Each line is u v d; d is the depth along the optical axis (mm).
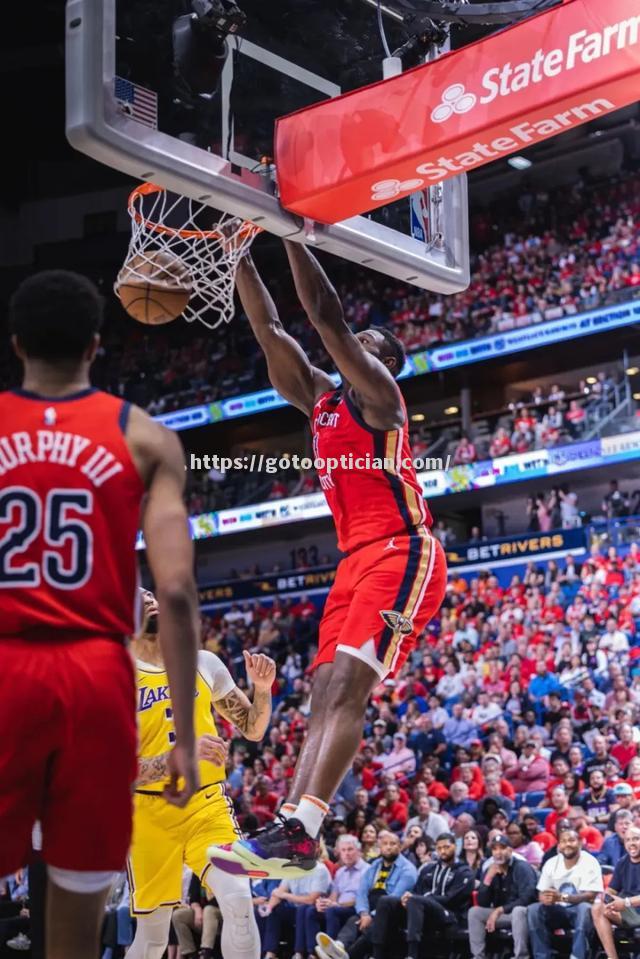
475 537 23234
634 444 21219
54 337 2502
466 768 12617
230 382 27562
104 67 3771
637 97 3756
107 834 2275
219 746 5215
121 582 2385
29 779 2260
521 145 4055
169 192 4383
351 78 4738
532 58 3863
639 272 23984
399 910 9812
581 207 27297
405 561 4082
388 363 4496
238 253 4453
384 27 4930
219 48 4059
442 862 9945
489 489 23906
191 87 4055
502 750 13219
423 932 9664
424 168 4121
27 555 2311
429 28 4887
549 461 22234
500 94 3918
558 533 21422
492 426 26469
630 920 8555
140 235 4355
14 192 32969
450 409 28625
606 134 27531
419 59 4941
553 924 8953
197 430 28797
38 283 2531
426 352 25297
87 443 2408
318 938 6066
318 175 4215
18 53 28719
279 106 4418
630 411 21734
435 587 4121
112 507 2387
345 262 29516
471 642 17984
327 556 26641
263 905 10492
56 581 2309
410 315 27531
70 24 3807
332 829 11938
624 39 3652
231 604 24844
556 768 12055
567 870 9227
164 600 2346
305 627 22016
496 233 28125
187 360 29172
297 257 4297
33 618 2273
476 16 4883
